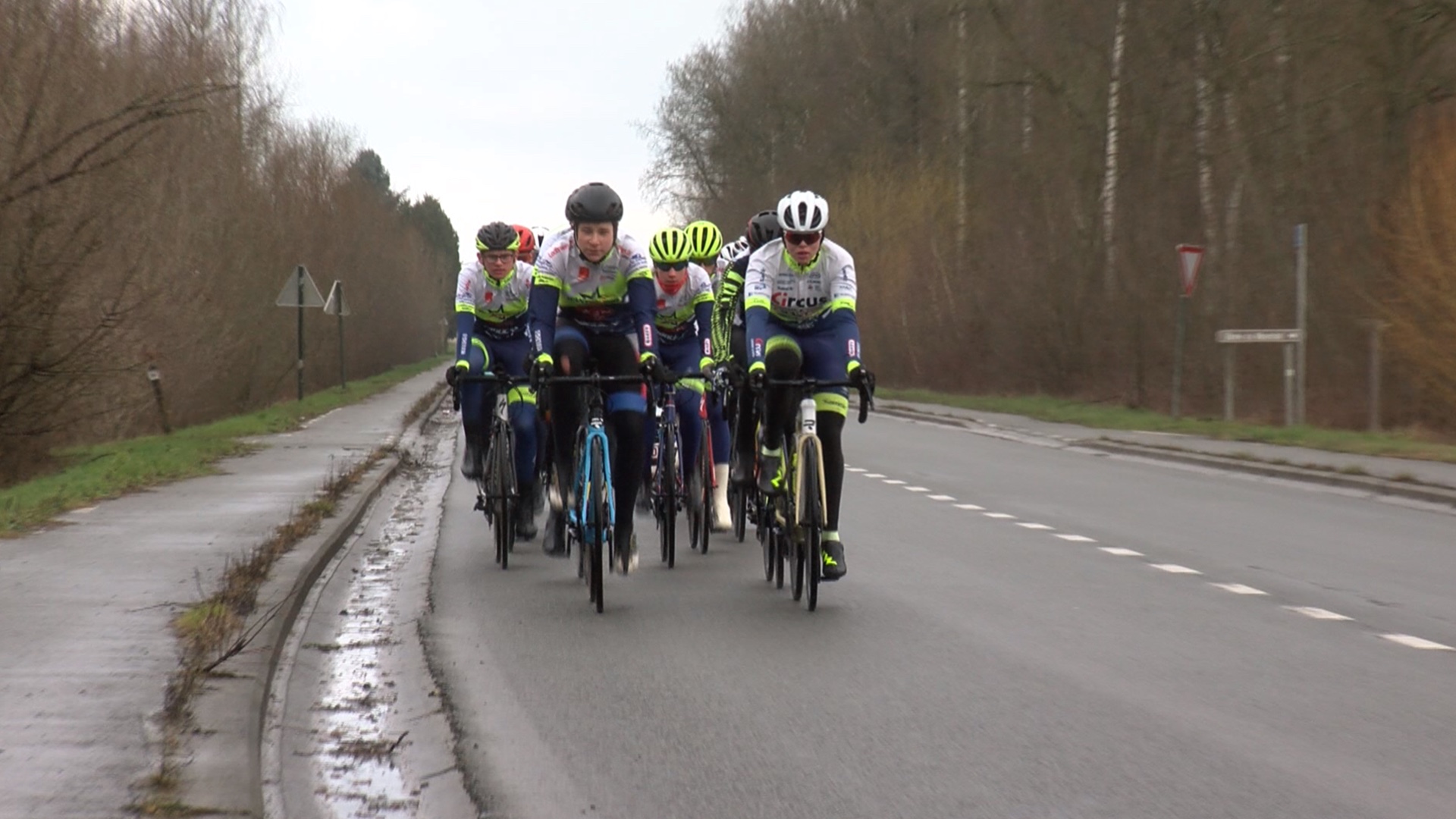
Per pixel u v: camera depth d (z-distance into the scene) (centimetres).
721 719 995
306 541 1722
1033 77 5634
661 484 1722
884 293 6788
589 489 1399
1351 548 1842
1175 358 4391
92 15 2858
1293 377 4034
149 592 1332
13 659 1053
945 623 1338
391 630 1321
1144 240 4934
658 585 1562
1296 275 4216
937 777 858
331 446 3297
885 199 7012
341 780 860
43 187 2534
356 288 8819
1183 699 1047
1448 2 3897
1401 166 3922
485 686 1095
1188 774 863
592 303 1476
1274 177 4425
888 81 8519
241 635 1141
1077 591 1515
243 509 2020
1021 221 5684
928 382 6450
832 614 1380
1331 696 1055
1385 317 3712
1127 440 3488
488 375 1775
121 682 984
